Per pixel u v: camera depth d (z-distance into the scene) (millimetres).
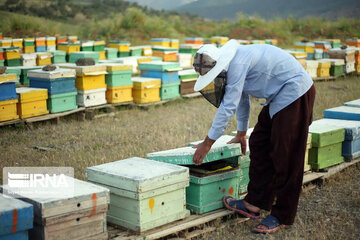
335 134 4812
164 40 16516
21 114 7016
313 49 17094
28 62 12320
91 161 5305
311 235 3506
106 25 23641
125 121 7828
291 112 3289
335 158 4934
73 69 7719
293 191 3447
